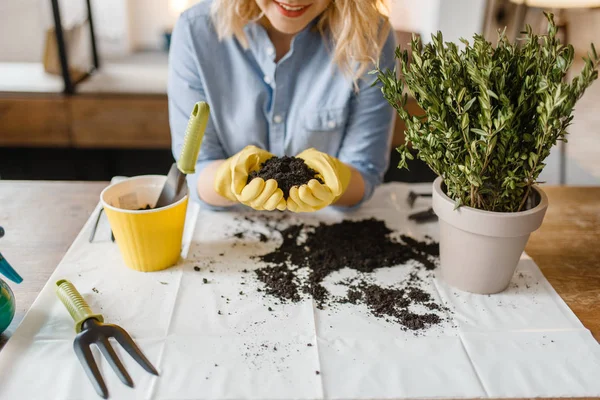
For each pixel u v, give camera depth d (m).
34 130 1.97
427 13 2.04
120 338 0.69
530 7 1.83
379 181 1.14
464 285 0.83
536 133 0.69
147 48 2.32
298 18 0.90
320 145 1.16
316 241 0.96
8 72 2.05
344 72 1.04
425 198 1.12
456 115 0.71
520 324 0.76
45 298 0.78
